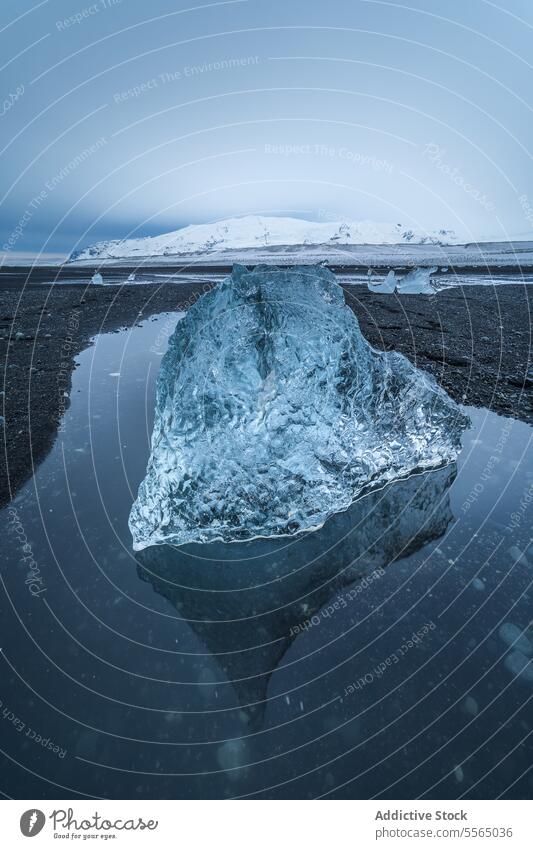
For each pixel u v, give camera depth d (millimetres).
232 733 1549
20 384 4930
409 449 3033
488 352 5879
